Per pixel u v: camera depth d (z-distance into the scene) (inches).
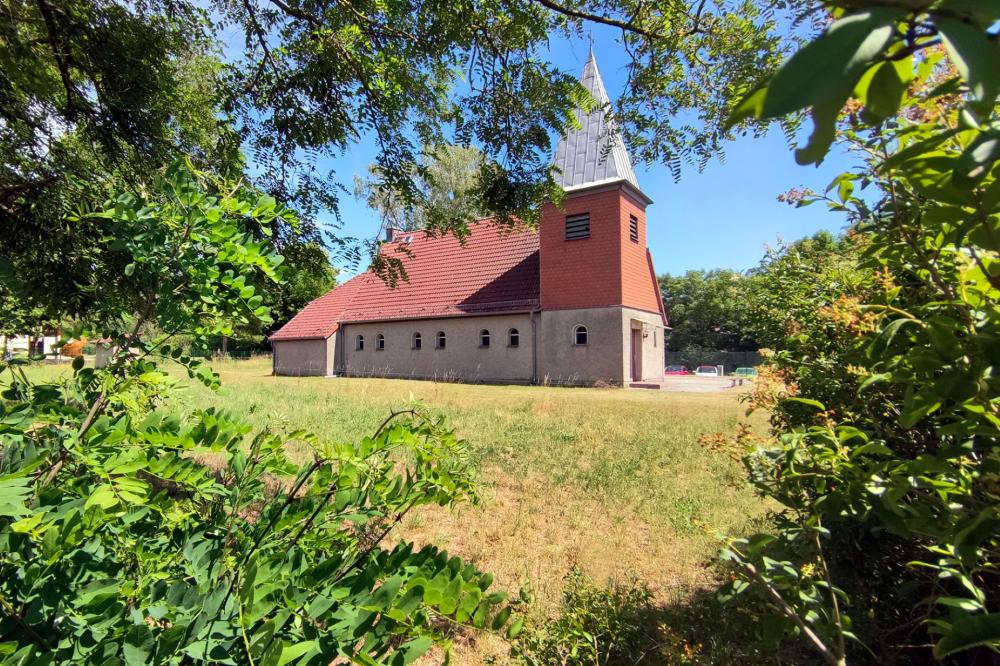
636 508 191.9
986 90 12.8
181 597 38.9
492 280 913.5
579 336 780.0
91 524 36.2
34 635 34.3
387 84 127.9
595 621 88.4
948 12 13.7
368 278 1093.1
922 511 42.3
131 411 48.2
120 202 48.5
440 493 56.0
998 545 42.0
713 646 92.8
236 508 53.2
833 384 70.9
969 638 28.9
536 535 168.6
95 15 147.4
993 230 25.9
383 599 38.1
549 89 126.4
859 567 82.4
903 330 42.8
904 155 24.6
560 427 353.7
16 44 145.8
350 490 51.6
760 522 146.3
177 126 169.2
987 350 31.4
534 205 165.0
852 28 13.7
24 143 158.7
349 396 529.7
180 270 51.8
